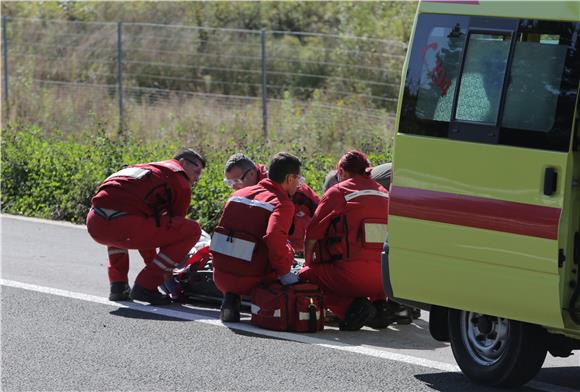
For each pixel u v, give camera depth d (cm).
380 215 1750
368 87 4638
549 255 1291
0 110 4366
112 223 1891
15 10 6044
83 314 1838
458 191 1378
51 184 2941
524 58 1341
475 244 1360
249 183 1881
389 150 3058
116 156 3047
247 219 1766
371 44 4906
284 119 4022
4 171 3058
